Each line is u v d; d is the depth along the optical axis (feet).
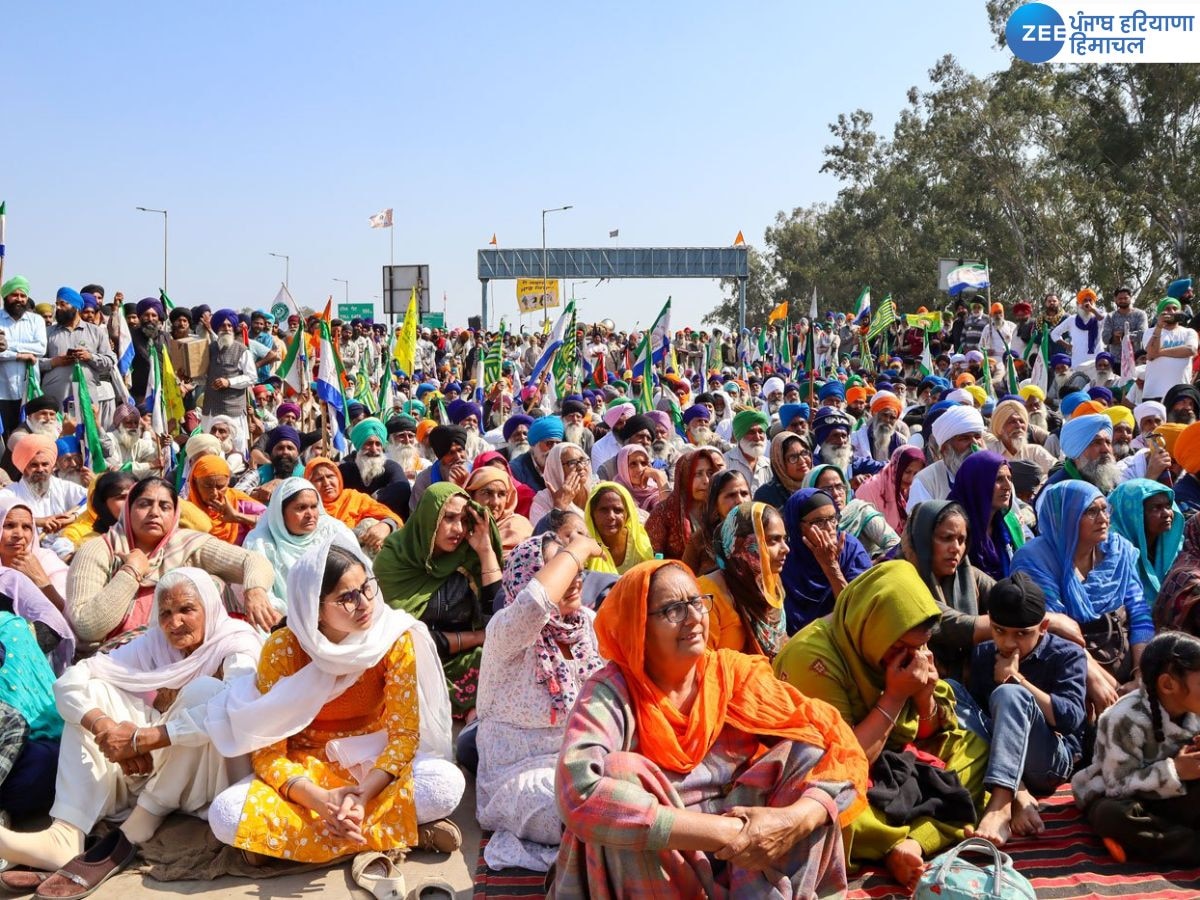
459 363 86.94
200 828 14.75
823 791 11.16
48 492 26.53
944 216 160.66
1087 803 14.58
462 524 19.07
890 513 26.23
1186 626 16.76
